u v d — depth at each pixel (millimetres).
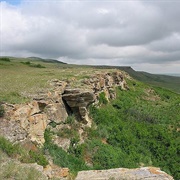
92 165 20422
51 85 24875
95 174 12430
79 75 34219
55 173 12789
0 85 23625
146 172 12422
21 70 44531
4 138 14461
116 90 47000
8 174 10664
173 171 25469
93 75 36000
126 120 34625
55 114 21469
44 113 20266
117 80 48625
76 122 24453
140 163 24500
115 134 27906
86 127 25312
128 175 12070
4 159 12758
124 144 26578
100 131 26922
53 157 17500
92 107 31125
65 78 29750
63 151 19500
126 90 51125
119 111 37844
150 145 29172
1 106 16562
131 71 190000
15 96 19453
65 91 24844
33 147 16703
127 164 22438
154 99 52438
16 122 16469
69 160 18922
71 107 24750
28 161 14039
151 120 37812
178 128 36906
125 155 24438
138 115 38000
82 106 24719
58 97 23125
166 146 29984
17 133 15852
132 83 58594
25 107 18031
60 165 17047
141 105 44406
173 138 32500
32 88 22875
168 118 40469
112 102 40500
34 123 18312
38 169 12227
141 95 52344
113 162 21594
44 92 21750
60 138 20750
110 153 22859
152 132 32625
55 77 30328
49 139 19297
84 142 23062
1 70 41656
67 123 23234
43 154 16938
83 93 24234
